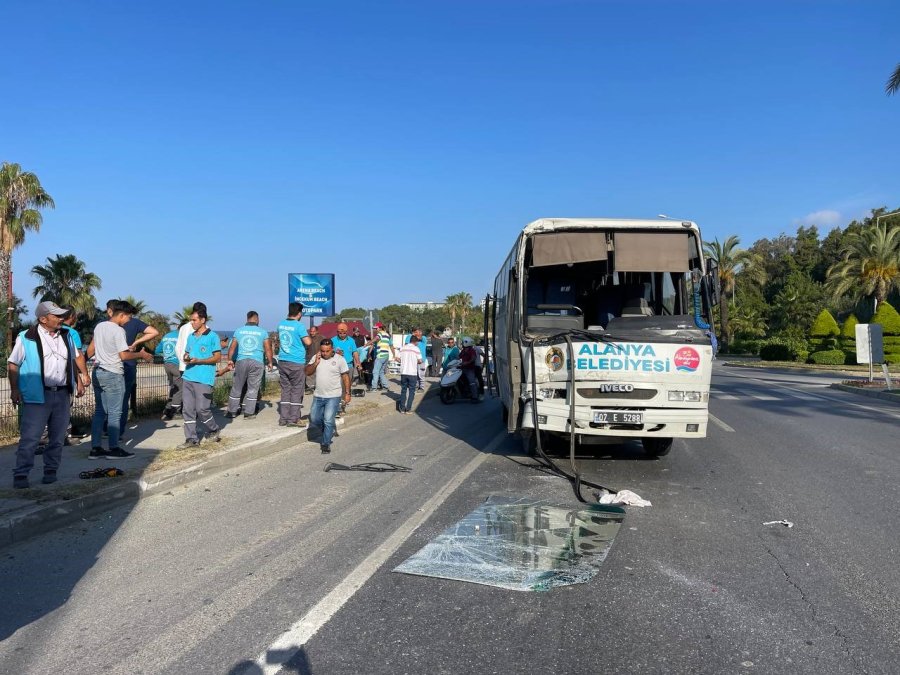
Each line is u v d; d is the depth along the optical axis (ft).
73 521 20.24
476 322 345.72
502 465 29.25
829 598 14.75
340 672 11.48
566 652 12.22
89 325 125.80
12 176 106.63
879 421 46.01
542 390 27.25
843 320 203.92
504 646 12.42
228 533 19.21
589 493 24.11
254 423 38.24
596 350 26.37
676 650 12.32
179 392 39.42
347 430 40.19
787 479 26.66
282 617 13.61
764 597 14.78
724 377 97.76
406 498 23.30
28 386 21.57
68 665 11.73
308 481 25.98
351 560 16.93
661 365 26.16
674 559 17.15
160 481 24.07
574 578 15.75
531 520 20.54
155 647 12.35
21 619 13.57
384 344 61.98
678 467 28.96
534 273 30.50
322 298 74.23
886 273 146.51
